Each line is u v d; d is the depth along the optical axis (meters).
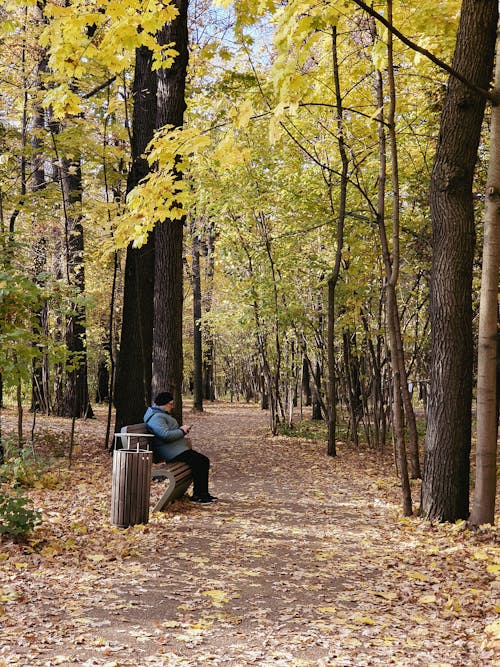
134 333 13.09
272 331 18.94
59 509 7.81
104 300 24.81
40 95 13.27
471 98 7.70
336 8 5.91
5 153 13.51
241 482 11.20
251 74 12.68
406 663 3.96
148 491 7.43
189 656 3.86
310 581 5.66
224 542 6.82
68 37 6.17
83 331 21.78
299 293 19.31
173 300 11.57
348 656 4.02
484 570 6.04
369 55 11.40
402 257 15.25
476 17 7.60
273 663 3.84
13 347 8.45
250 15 6.69
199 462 8.97
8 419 18.59
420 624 4.75
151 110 13.07
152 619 4.47
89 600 4.73
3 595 4.64
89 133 14.05
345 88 12.46
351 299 15.79
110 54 6.49
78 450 13.03
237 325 19.89
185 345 44.66
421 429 21.19
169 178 6.73
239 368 55.09
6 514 6.09
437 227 8.05
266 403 35.50
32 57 13.89
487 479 7.38
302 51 5.16
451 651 4.21
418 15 8.61
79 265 16.67
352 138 13.12
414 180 14.64
